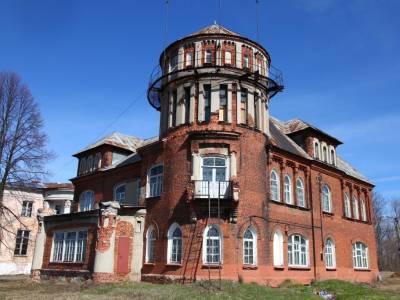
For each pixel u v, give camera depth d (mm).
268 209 27484
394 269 72438
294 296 20547
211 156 26094
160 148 28609
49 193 50000
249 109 27969
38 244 33812
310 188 32750
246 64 29125
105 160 40281
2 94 34531
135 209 28375
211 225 24719
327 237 33344
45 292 22656
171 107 28938
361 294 23672
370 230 41000
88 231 29453
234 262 24125
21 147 34344
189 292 20266
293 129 36719
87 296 20156
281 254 27812
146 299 18625
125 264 27438
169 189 26875
